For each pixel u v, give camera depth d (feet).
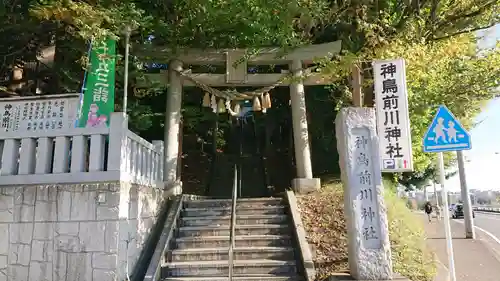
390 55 23.73
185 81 36.37
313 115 45.68
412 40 25.96
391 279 19.12
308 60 36.35
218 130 75.97
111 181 20.75
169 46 34.91
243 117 94.27
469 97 30.42
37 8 22.59
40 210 20.89
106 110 23.49
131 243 22.09
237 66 36.04
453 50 26.18
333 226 25.71
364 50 25.70
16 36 28.40
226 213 29.07
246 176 56.80
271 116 62.23
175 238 25.50
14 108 23.29
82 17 21.94
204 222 27.68
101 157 21.61
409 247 24.40
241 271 22.48
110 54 24.70
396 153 22.58
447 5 30.55
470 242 46.83
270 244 25.05
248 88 46.85
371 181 20.34
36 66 34.96
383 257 19.39
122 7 24.44
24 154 21.91
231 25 33.45
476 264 35.04
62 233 20.49
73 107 23.24
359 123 20.97
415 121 34.40
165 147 34.01
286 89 52.90
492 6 28.07
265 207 29.53
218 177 56.39
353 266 19.53
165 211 29.35
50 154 22.22
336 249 23.09
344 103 34.45
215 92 35.01
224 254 23.75
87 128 21.88
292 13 27.94
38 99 23.43
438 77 30.07
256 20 29.45
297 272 22.39
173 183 32.83
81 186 20.88
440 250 41.70
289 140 60.29
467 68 30.58
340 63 24.27
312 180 33.86
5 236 20.79
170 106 35.17
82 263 19.99
